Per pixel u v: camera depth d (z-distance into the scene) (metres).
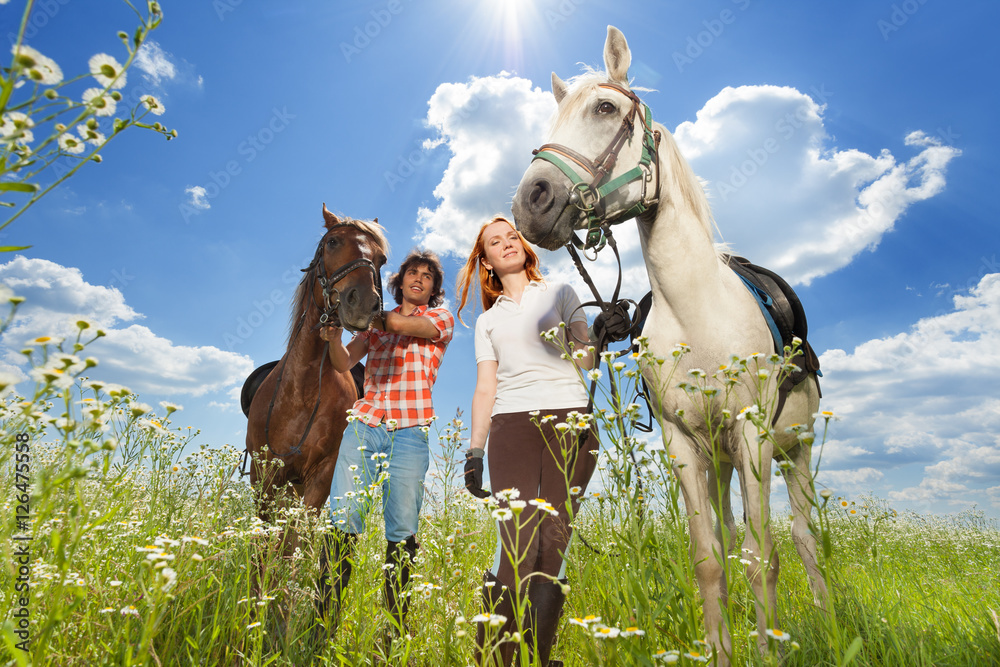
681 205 2.42
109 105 0.91
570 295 2.51
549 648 1.91
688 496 2.18
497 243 2.63
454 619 1.56
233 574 2.12
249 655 1.77
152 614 1.13
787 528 4.34
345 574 2.51
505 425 2.27
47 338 0.95
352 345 3.70
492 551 2.72
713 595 1.97
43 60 0.79
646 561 1.43
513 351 2.36
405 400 3.10
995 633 1.92
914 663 1.72
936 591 2.88
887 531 5.02
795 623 2.01
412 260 3.65
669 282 2.36
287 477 3.65
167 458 2.48
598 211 2.33
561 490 2.06
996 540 6.23
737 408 2.18
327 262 3.52
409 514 2.93
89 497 1.56
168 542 1.29
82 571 1.61
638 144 2.40
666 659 1.14
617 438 1.47
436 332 3.26
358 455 2.96
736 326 2.29
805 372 2.50
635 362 1.69
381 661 1.83
